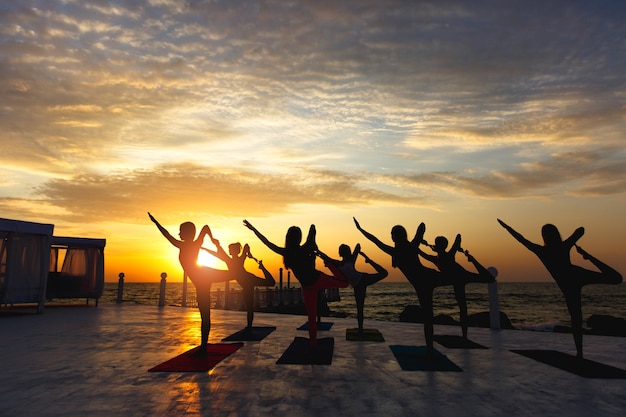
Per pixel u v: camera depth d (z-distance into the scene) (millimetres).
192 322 10711
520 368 5152
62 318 11656
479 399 3801
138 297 74750
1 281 12031
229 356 5910
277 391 4051
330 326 10094
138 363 5445
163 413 3393
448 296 80875
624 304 56875
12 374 4832
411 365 5262
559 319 36500
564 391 4078
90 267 15883
